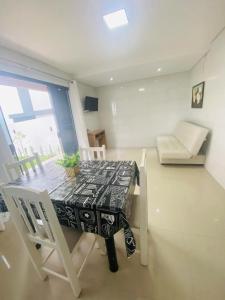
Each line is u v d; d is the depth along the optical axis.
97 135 4.73
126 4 1.55
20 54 2.33
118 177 1.40
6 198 1.00
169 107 4.66
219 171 2.48
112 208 0.94
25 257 1.48
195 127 3.15
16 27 1.72
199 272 1.22
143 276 1.22
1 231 1.83
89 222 1.06
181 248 1.43
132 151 4.84
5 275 1.33
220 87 2.37
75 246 1.11
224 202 2.03
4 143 2.06
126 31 2.05
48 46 2.24
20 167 1.78
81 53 2.60
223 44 2.22
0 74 2.18
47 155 4.32
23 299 1.15
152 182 2.70
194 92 3.70
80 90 4.30
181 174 2.90
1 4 1.36
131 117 5.11
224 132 2.29
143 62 3.19
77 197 1.10
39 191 0.84
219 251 1.37
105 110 5.30
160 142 3.99
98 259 1.40
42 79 2.85
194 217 1.80
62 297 1.14
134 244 1.03
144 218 1.15
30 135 4.37
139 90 4.77
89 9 1.56
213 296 1.06
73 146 4.24
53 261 1.42
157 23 1.93
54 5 1.46
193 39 2.46
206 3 1.62
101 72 3.55
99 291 1.16
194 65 3.69
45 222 0.96
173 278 1.19
